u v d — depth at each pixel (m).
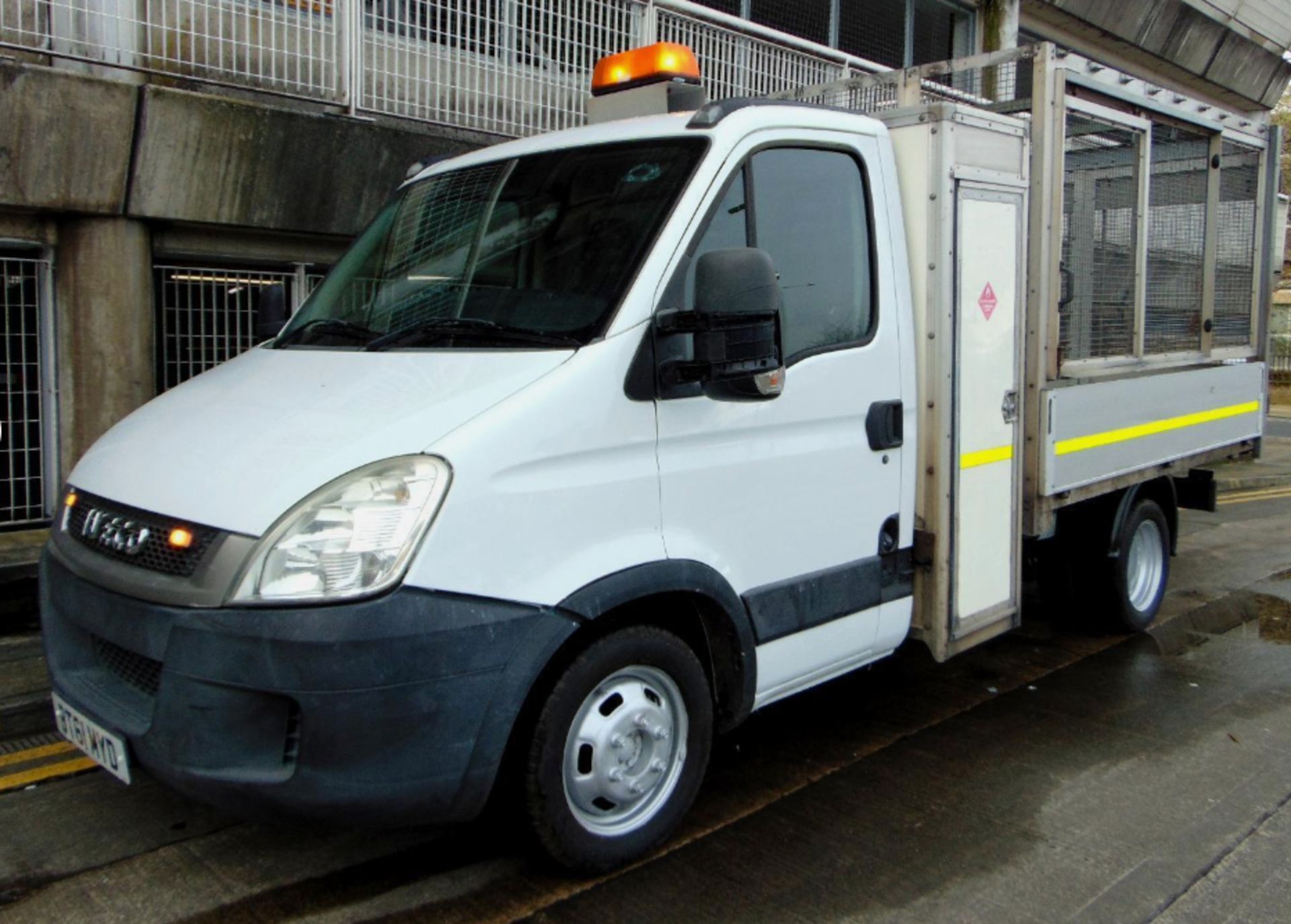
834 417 4.08
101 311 7.21
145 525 3.19
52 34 6.77
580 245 3.76
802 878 3.64
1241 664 5.97
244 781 2.93
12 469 7.27
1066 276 5.32
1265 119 20.08
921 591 4.60
